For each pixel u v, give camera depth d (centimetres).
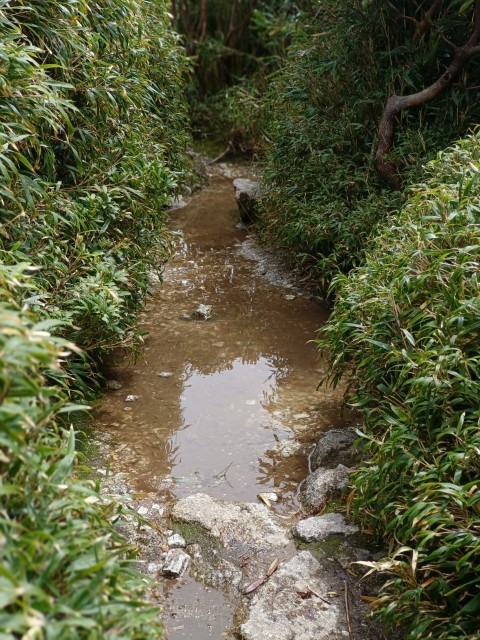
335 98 570
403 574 226
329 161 536
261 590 263
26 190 303
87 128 393
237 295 541
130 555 211
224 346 462
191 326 489
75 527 161
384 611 224
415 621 216
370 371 306
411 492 241
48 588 145
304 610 253
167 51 601
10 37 304
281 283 563
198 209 741
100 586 152
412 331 294
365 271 343
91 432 363
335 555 279
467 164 377
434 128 520
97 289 334
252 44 1055
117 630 150
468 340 263
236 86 953
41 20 361
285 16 940
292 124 580
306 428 373
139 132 460
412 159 495
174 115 623
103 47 414
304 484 329
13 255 284
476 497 212
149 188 421
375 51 558
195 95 1018
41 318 288
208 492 324
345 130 544
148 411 385
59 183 348
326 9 607
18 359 146
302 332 484
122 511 224
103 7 408
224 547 288
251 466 343
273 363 443
